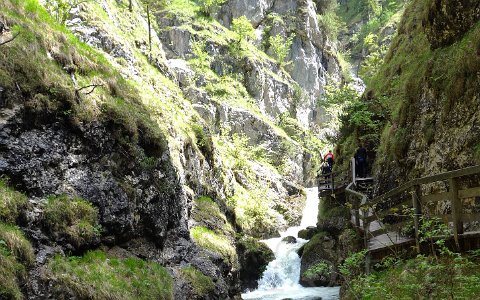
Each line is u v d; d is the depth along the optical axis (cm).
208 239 1642
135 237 1226
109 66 1470
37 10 1339
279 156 4072
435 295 646
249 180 3284
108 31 2445
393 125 1633
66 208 1020
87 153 1141
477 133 1058
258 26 5525
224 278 1569
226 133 3691
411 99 1480
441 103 1280
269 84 4803
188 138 1917
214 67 4512
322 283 2006
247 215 2784
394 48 2286
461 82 1173
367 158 1958
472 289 628
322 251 2053
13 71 1041
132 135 1280
